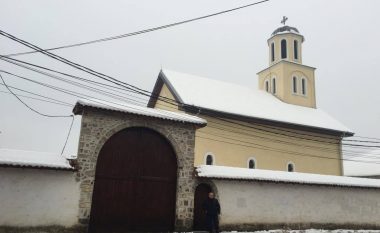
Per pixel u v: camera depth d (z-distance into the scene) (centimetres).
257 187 1512
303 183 1595
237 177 1441
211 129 2084
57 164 1152
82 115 1250
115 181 1279
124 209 1273
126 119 1316
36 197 1123
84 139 1230
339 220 1675
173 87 2217
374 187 1798
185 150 1411
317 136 2542
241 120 2212
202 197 1430
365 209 1770
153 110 1428
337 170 2566
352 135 2655
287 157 2348
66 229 1145
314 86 3119
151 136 1384
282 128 2384
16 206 1091
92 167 1223
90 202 1195
